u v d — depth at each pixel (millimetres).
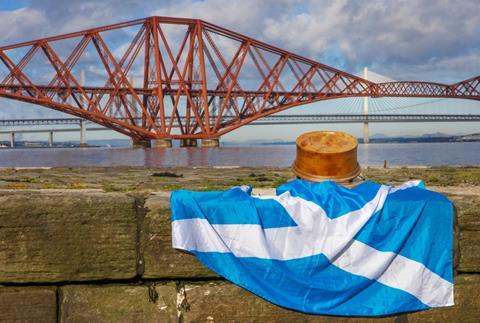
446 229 3912
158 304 3783
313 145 4691
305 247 3787
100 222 3746
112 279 3793
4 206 3652
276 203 3879
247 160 72438
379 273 3785
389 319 3828
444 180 21531
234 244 3770
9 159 84188
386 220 3863
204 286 3807
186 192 3873
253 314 3795
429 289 3863
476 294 3982
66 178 28062
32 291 3717
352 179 4633
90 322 3760
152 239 3809
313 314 3760
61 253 3725
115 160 75875
